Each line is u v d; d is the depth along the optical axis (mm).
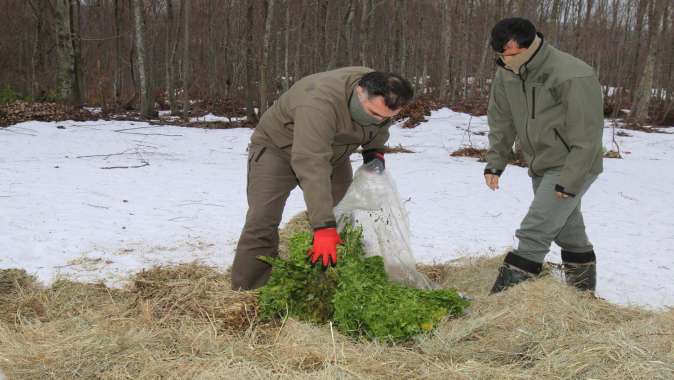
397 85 2807
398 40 30125
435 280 4246
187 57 19750
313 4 27078
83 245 4992
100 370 2678
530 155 3621
